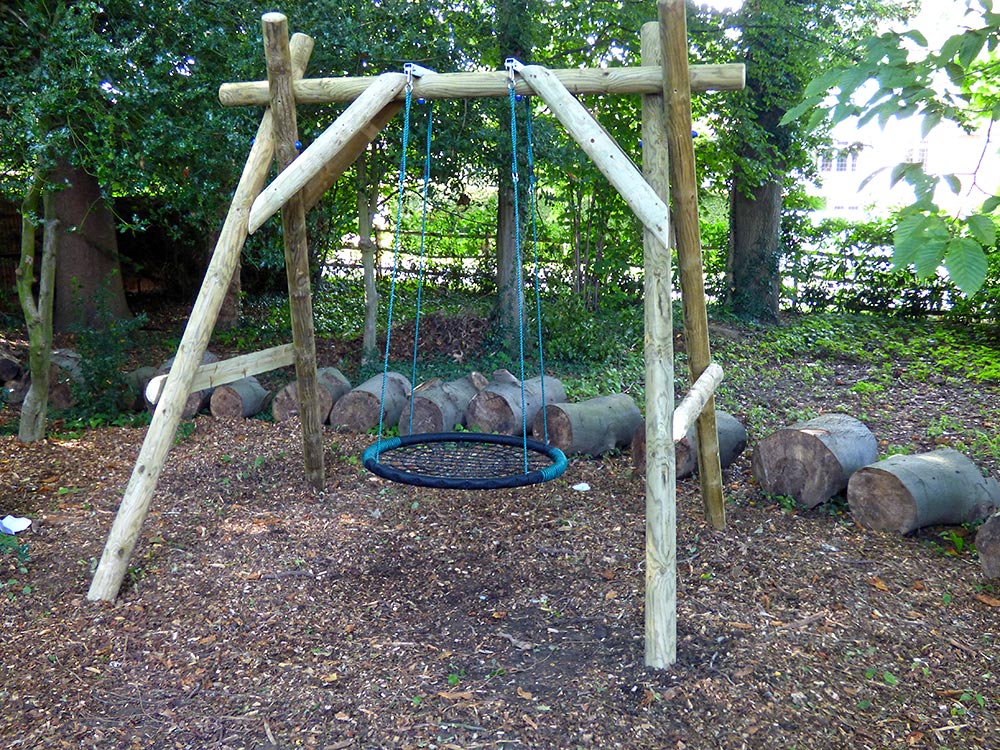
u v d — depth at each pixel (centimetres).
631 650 390
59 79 609
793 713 339
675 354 1184
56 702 344
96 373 774
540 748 316
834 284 1608
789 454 579
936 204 275
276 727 330
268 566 479
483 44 1041
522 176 1059
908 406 918
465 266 1633
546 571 482
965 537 521
